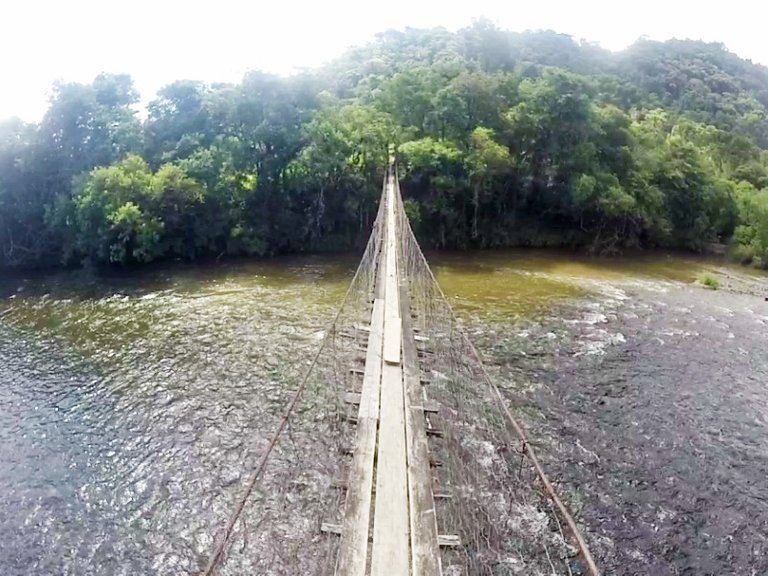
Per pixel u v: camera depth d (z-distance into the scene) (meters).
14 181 28.97
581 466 10.19
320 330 16.69
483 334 16.53
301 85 32.34
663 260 30.44
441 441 7.65
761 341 16.80
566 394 12.88
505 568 7.61
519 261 28.48
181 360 14.72
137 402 12.52
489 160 31.80
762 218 31.42
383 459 6.30
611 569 7.98
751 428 11.71
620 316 18.88
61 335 16.92
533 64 68.12
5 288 23.41
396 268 14.77
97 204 26.31
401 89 37.88
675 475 10.07
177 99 35.19
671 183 35.41
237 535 8.52
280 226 30.42
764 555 8.34
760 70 112.94
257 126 30.69
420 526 5.21
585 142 34.91
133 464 10.31
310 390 12.47
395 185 27.66
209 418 11.73
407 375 8.85
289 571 7.80
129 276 24.89
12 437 11.23
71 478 9.98
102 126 31.48
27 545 8.48
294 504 9.07
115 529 8.78
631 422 11.78
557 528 8.61
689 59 98.38
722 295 22.48
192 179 28.72
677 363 14.91
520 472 9.62
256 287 22.33
